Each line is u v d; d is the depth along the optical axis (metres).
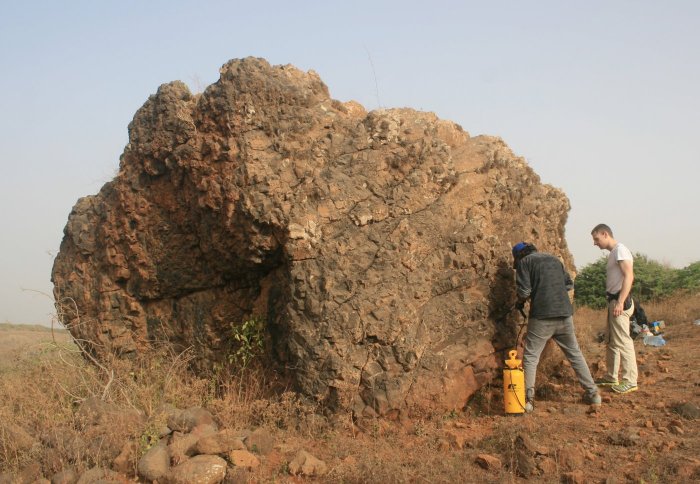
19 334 15.68
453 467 5.12
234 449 5.15
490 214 7.16
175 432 5.48
